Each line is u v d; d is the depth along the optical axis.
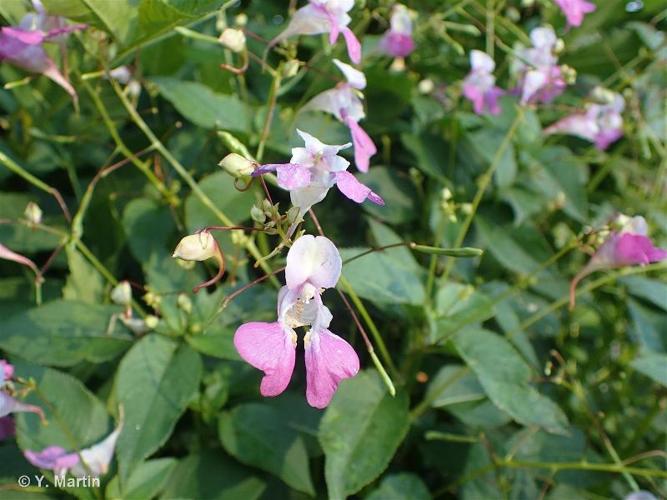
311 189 0.11
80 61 0.16
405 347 0.17
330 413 0.14
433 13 0.21
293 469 0.14
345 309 0.18
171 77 0.17
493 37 0.20
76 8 0.13
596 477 0.17
